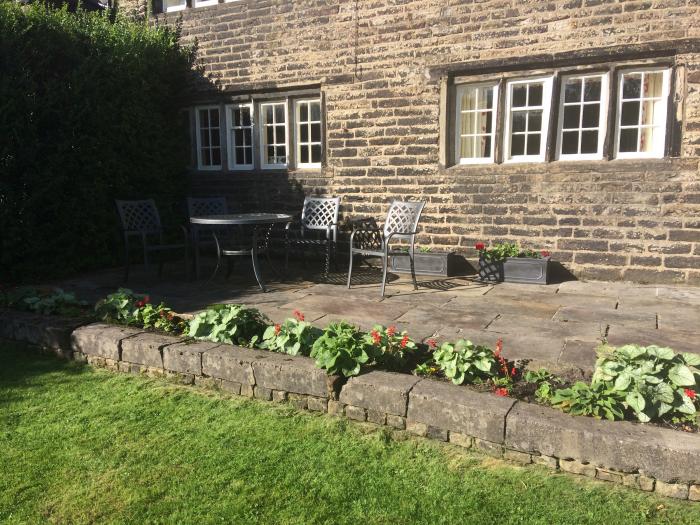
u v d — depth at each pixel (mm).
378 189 7414
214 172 8648
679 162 5875
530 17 6359
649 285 6055
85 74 6930
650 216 6059
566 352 3867
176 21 8539
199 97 8516
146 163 7953
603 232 6277
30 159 6383
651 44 5863
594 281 6336
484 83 6809
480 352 3213
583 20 6137
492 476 2559
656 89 6094
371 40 7207
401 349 3414
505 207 6711
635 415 2682
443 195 7027
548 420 2607
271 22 7832
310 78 7660
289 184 8055
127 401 3396
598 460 2484
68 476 2621
